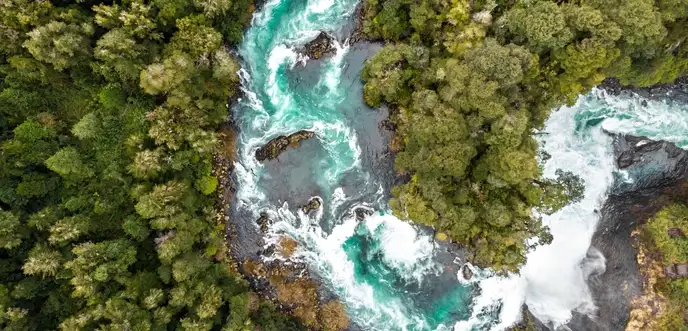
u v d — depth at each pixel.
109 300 33.12
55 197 36.72
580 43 31.39
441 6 35.91
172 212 36.00
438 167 33.75
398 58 37.22
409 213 36.28
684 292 36.72
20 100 35.56
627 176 40.31
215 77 38.81
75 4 36.03
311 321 41.62
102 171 37.09
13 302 32.75
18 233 33.50
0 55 34.91
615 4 30.27
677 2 29.62
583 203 40.88
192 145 37.84
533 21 31.34
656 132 39.69
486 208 35.94
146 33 35.59
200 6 36.31
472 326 41.91
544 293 41.34
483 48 32.88
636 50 32.19
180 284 35.88
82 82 37.03
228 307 39.03
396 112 40.84
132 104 37.66
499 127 32.25
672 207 37.59
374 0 39.00
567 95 34.34
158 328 34.03
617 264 39.81
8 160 34.75
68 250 34.75
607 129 40.53
